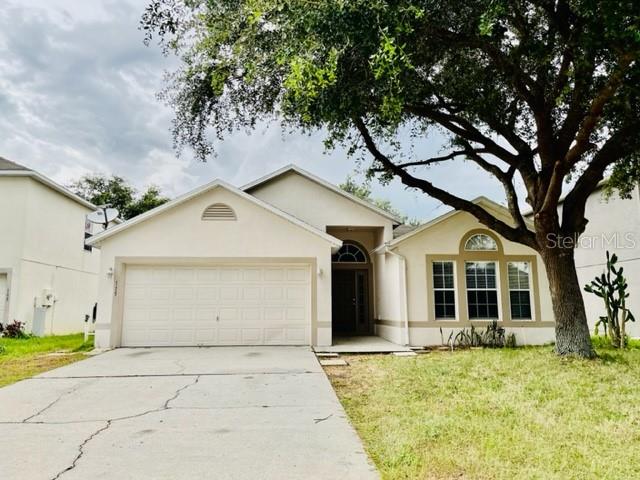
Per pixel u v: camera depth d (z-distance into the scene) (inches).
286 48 265.3
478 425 210.7
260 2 257.3
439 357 410.6
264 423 215.0
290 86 259.3
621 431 201.5
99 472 157.4
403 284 504.7
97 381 307.1
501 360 378.9
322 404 249.6
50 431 202.5
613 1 236.4
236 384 298.0
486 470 159.9
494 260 516.1
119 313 473.1
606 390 272.5
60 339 588.1
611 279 577.6
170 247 479.5
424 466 163.8
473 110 395.9
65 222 714.8
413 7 244.1
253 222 489.4
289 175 609.0
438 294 509.4
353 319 647.1
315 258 489.4
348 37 253.8
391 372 342.0
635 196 546.6
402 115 392.5
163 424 213.0
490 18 260.5
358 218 604.1
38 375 327.6
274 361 383.9
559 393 268.5
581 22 283.3
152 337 473.7
